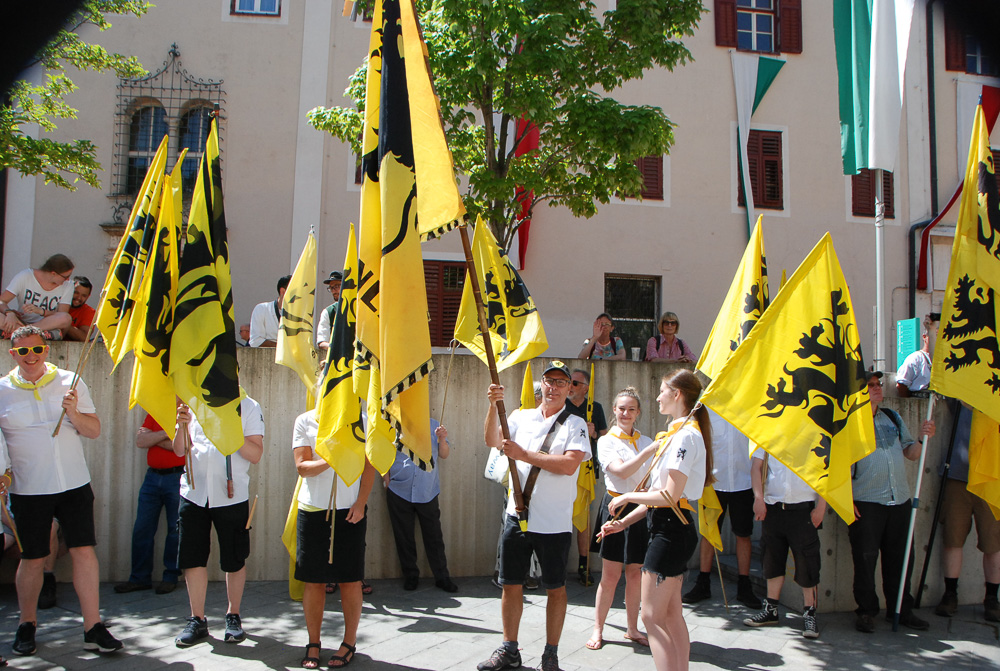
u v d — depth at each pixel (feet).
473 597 21.04
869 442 15.56
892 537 19.51
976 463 19.51
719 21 46.55
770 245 46.32
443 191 14.85
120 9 34.32
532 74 27.68
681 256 45.34
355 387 14.79
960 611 20.90
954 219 48.08
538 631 18.16
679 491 13.96
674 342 32.73
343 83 42.78
